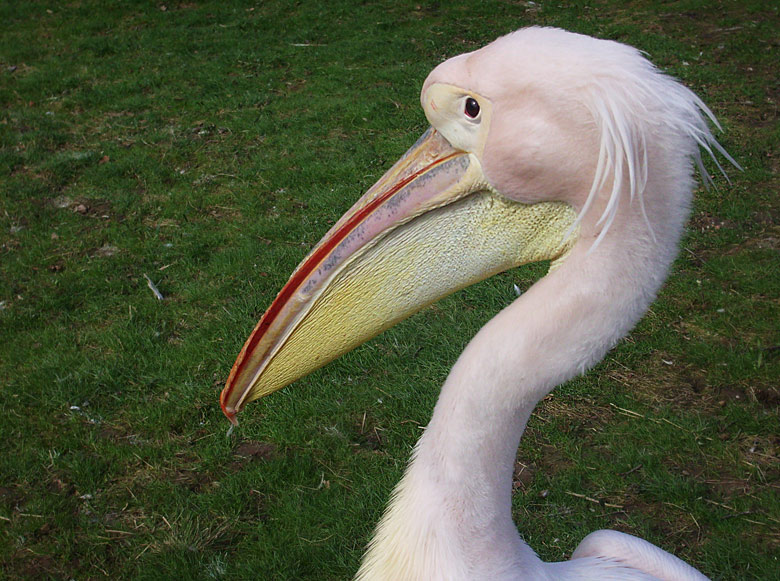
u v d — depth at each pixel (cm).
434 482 208
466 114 205
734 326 507
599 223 196
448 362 493
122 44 999
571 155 193
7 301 558
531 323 201
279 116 812
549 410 455
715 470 411
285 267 586
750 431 431
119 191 690
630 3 1077
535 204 206
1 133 788
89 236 630
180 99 855
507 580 211
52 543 392
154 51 981
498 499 209
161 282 577
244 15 1089
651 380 472
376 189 225
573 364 202
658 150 189
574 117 189
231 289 565
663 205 193
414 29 1020
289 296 225
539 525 387
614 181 184
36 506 410
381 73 895
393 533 214
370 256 221
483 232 216
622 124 183
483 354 204
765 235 593
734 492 398
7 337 525
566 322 199
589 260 200
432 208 215
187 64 942
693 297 534
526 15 1052
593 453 426
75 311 548
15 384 486
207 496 415
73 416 464
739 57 898
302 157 732
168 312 546
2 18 1090
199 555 383
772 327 504
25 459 436
